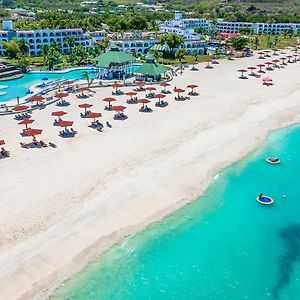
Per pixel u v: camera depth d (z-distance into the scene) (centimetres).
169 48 15175
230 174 6000
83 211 4819
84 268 3938
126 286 3784
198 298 3703
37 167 5853
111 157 6241
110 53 11719
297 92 10619
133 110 8638
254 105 9331
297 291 3809
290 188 5725
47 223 4550
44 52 14275
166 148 6688
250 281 3925
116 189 5347
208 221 4831
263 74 12788
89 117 7412
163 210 4962
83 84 10669
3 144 6384
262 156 6694
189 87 10050
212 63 14525
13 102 9131
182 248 4331
